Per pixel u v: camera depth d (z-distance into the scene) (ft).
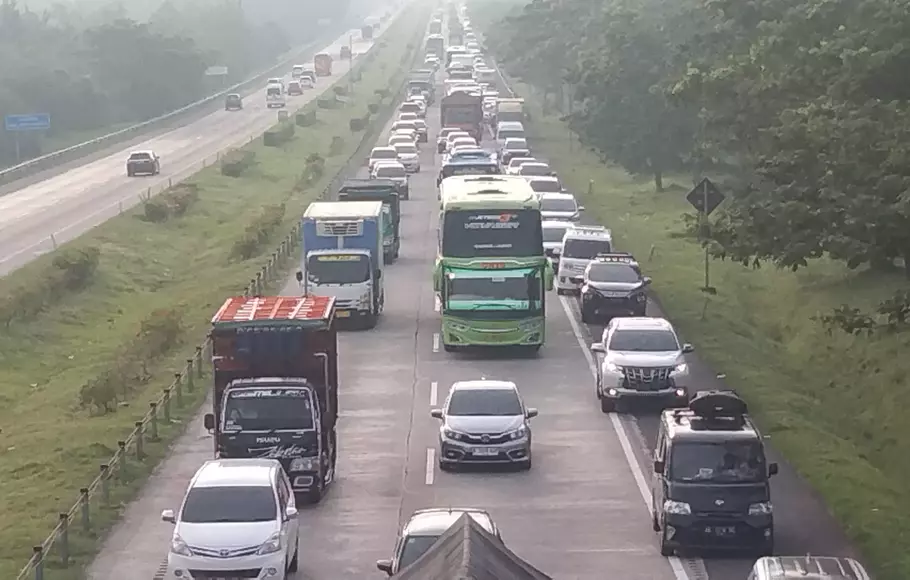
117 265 209.77
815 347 152.15
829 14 136.36
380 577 79.00
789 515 89.15
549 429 114.21
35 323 172.86
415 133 361.51
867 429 122.62
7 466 107.86
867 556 80.33
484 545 49.42
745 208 115.03
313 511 92.63
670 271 195.21
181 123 448.65
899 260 176.35
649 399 118.01
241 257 217.56
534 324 142.20
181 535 74.90
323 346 94.89
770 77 142.82
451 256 143.23
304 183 298.35
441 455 102.37
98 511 92.79
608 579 77.61
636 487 97.45
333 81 607.37
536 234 142.92
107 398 126.52
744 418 85.20
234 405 93.81
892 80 114.62
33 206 267.39
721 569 79.20
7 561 82.23
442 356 143.74
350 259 157.79
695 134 256.93
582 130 307.78
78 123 447.42
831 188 103.96
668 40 278.67
